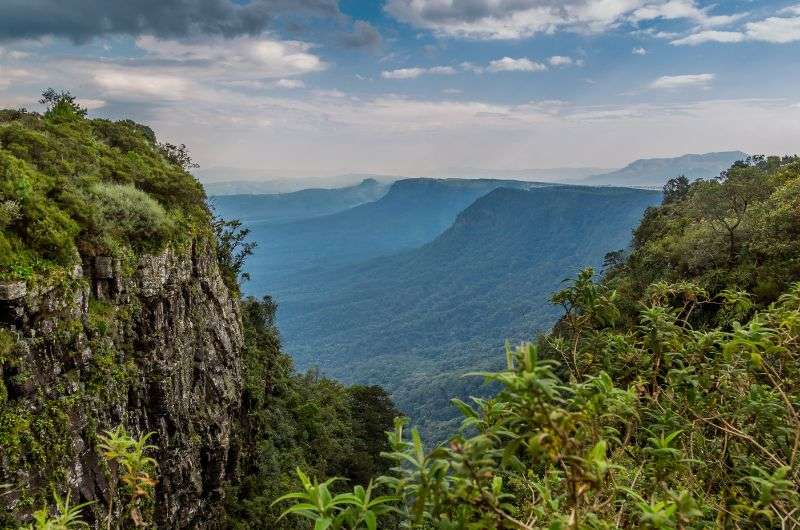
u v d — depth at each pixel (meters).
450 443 3.08
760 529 3.99
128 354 17.55
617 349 5.92
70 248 15.57
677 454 3.82
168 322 20.44
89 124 29.12
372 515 2.87
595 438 3.55
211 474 23.08
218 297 26.27
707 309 22.44
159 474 18.67
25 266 13.89
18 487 12.10
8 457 12.08
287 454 33.47
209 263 25.75
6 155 16.44
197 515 21.39
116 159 24.34
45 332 13.97
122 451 4.12
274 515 27.45
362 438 51.56
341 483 40.69
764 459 4.78
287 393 40.97
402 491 3.13
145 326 18.86
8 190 14.83
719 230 26.97
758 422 4.89
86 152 22.55
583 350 6.20
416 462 2.99
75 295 15.31
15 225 14.59
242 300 40.56
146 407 18.47
